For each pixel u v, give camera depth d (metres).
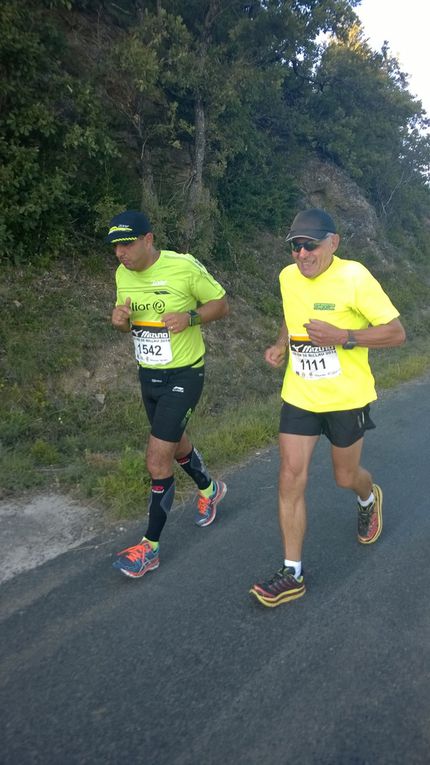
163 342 3.65
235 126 11.16
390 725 2.47
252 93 11.24
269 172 14.59
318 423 3.38
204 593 3.42
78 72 9.29
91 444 5.87
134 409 6.83
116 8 10.38
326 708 2.56
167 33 9.67
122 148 9.92
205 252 10.27
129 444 6.04
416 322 15.09
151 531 3.61
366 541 4.00
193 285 3.65
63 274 8.12
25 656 2.87
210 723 2.47
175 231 10.12
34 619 3.16
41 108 7.64
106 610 3.25
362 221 17.06
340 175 16.88
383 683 2.71
